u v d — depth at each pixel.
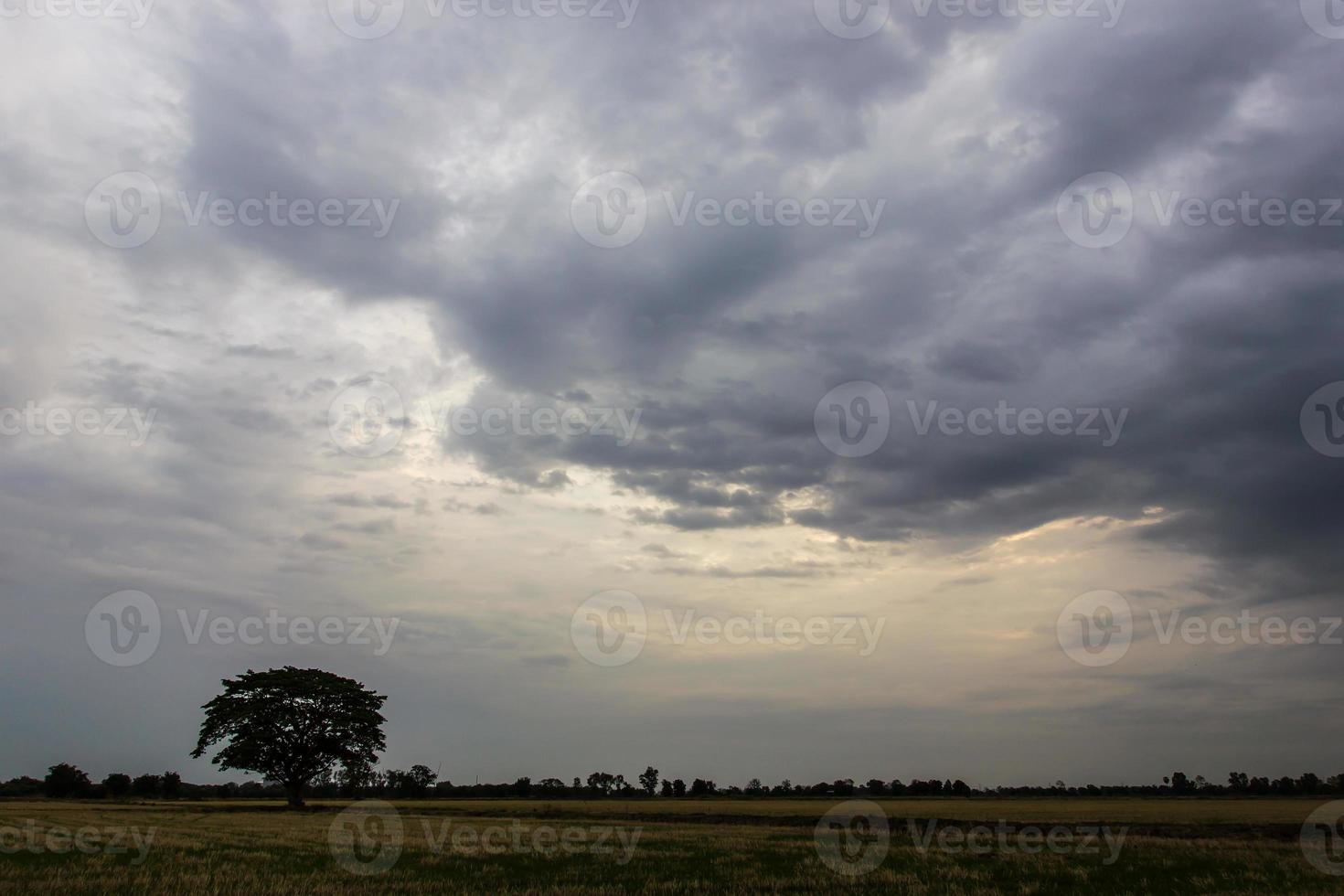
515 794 135.75
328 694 71.12
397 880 22.88
